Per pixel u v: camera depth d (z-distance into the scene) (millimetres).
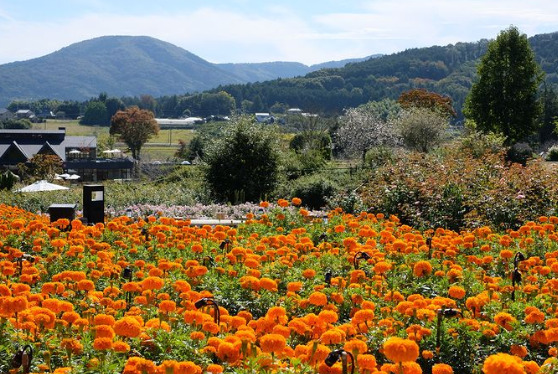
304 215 12086
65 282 6398
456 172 15719
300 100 161875
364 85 162500
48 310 4668
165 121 165000
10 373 3963
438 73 163750
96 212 13781
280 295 6848
